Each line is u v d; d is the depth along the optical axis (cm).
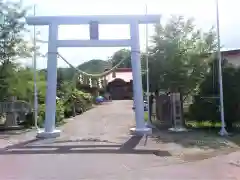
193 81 1714
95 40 1515
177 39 1758
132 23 1533
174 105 1645
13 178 799
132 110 3275
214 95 1634
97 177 803
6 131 1692
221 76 1523
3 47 1856
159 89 1870
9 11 1858
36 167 910
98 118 2452
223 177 786
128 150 1155
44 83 2192
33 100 2009
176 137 1431
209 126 1748
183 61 1723
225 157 1016
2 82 1867
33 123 1902
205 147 1197
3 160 1002
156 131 1630
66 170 874
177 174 820
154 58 1808
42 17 1511
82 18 1511
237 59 2056
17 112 1853
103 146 1237
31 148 1204
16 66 1919
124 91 6197
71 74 3462
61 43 1509
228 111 1600
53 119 1500
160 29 1797
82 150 1159
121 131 1662
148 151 1134
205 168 881
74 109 2694
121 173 839
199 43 1752
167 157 1033
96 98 4731
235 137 1411
